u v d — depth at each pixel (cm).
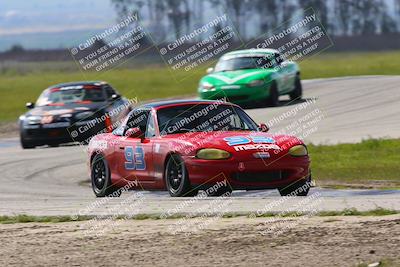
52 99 7762
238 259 2631
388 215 3178
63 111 7444
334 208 3431
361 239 2783
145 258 2706
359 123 7969
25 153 7175
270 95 9088
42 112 7500
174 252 2764
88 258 2742
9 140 8594
